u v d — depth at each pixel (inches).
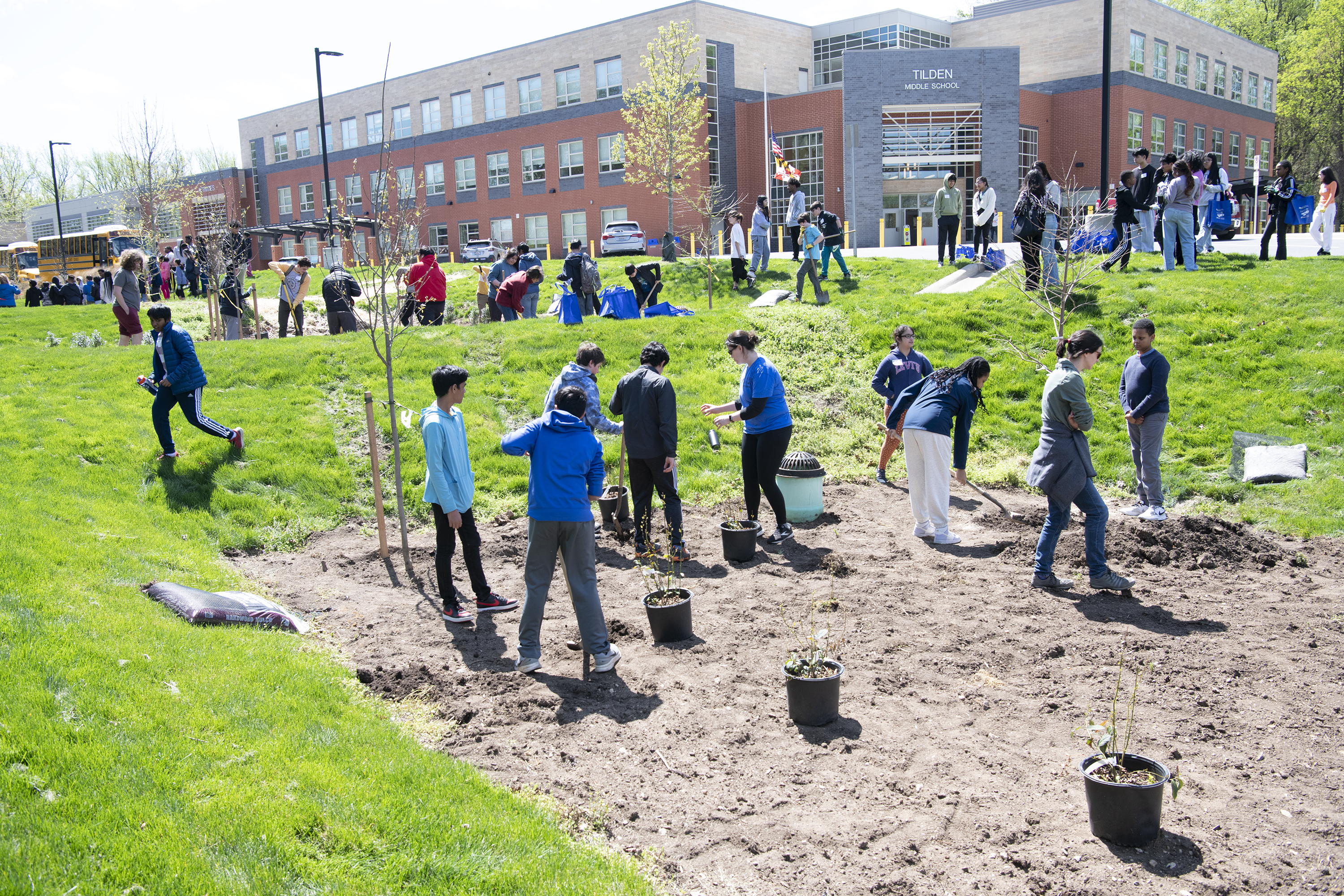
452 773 172.7
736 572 314.5
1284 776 177.9
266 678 203.2
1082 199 652.7
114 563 260.8
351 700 208.5
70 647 182.1
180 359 375.2
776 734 200.2
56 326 799.1
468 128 2167.8
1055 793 174.1
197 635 219.8
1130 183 637.3
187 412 382.3
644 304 722.8
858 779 180.7
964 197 1733.5
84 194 3358.8
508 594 295.9
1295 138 2551.7
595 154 1945.1
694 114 1290.6
